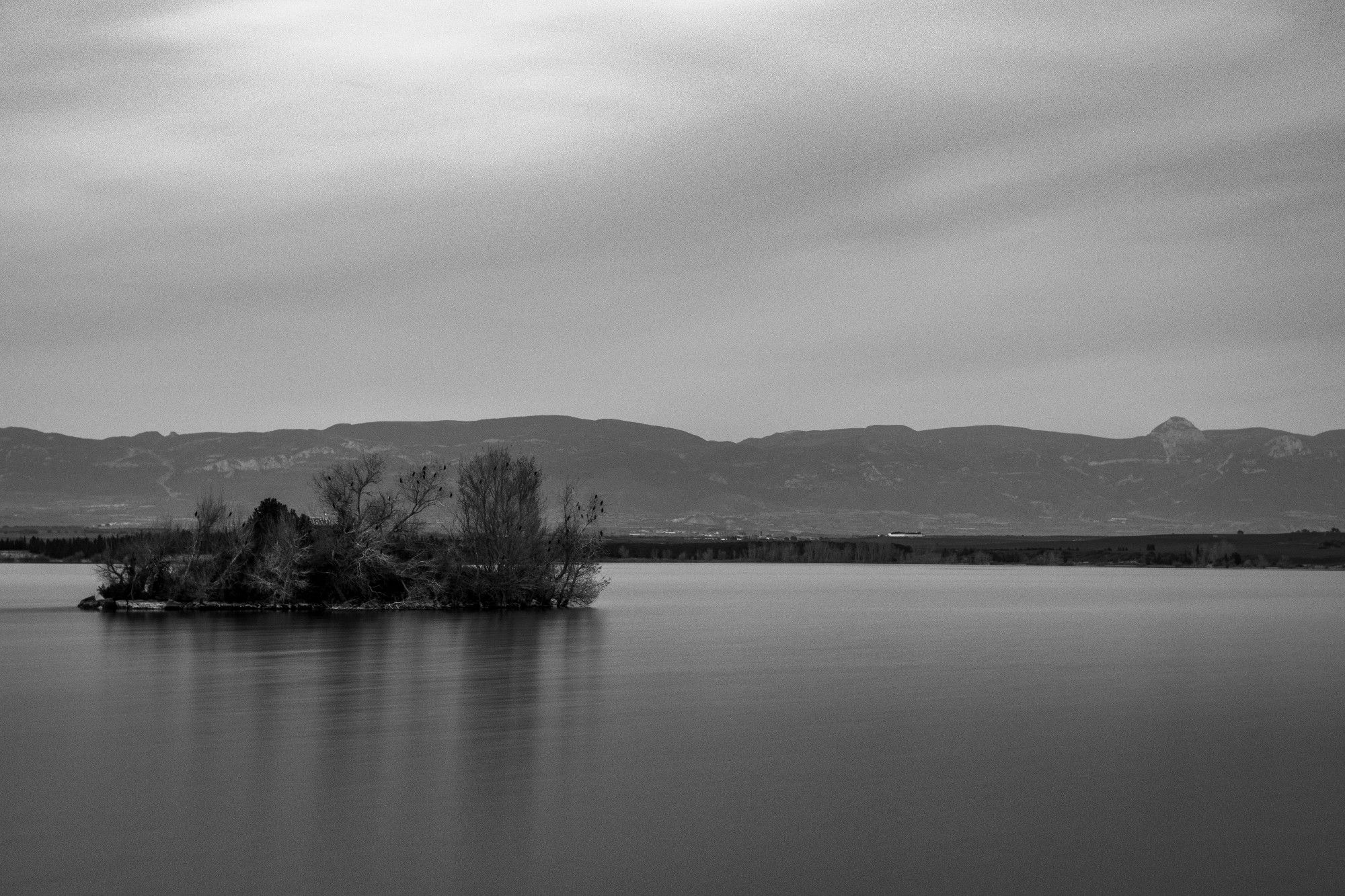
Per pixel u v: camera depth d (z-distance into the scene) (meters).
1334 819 29.75
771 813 29.66
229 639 68.75
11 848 26.36
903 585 164.38
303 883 24.45
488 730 39.09
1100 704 46.16
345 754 35.31
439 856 26.14
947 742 38.16
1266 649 68.19
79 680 50.25
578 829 28.05
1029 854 26.97
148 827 27.88
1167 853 27.12
